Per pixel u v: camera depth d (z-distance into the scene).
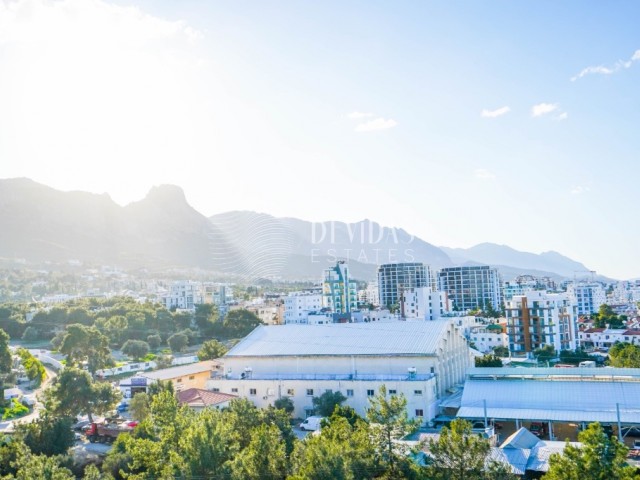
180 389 138.88
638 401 97.00
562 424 103.44
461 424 55.09
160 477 62.88
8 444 78.25
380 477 56.50
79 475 88.50
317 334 136.50
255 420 74.44
